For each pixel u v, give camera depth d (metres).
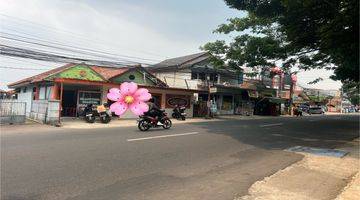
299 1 12.70
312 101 70.19
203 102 33.44
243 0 15.15
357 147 14.11
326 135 18.38
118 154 10.35
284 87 56.44
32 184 6.98
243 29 22.30
